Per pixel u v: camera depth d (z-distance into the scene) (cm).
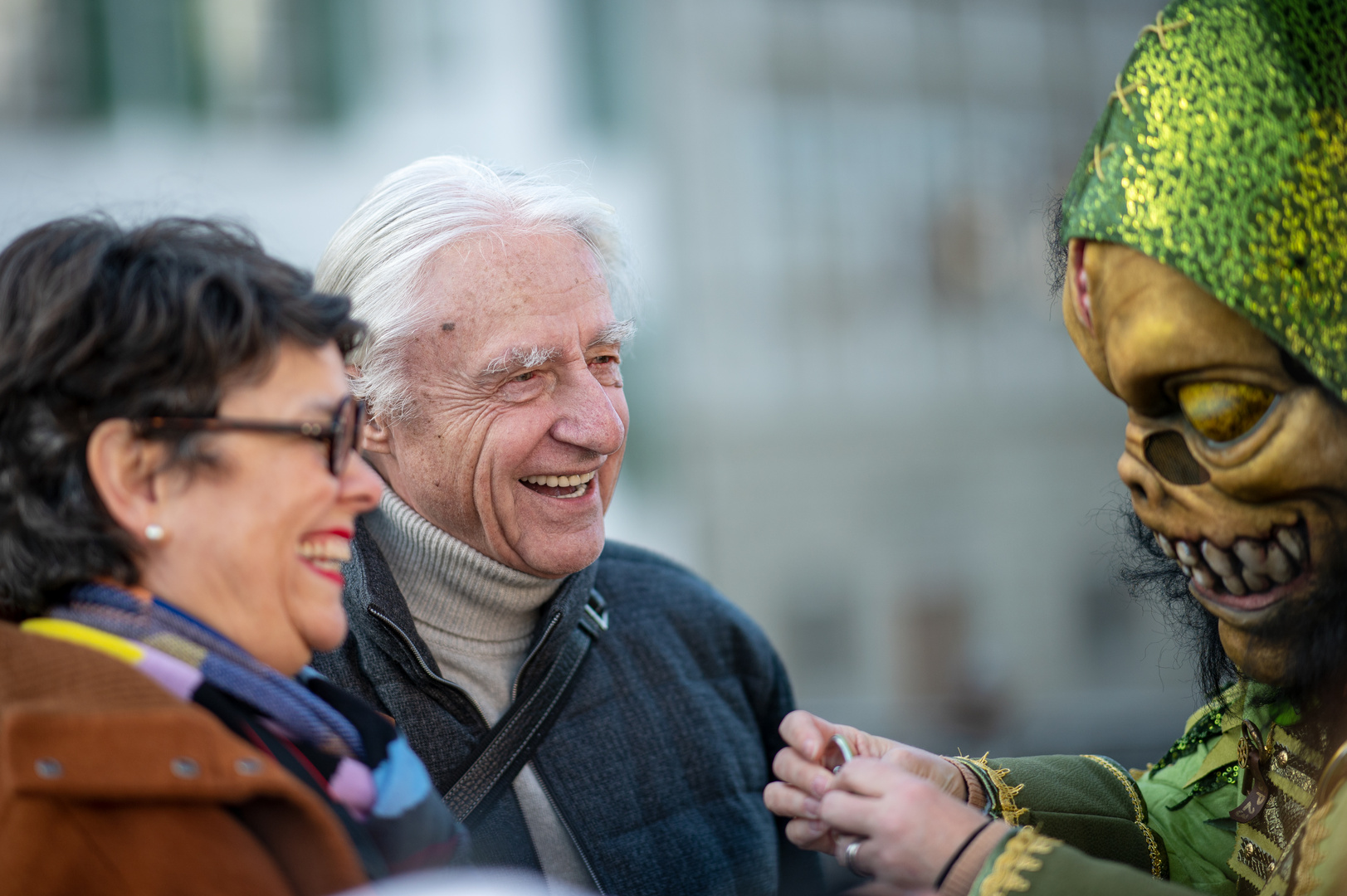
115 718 120
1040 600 1283
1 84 836
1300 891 139
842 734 180
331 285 206
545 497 202
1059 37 1309
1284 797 164
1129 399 152
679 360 1147
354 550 202
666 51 1142
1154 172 144
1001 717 1176
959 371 1270
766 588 1198
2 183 830
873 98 1238
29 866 115
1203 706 196
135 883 118
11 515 132
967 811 155
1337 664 149
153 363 132
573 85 957
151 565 137
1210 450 146
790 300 1207
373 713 154
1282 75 140
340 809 138
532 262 199
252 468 137
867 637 1234
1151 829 192
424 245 197
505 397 197
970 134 1277
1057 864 145
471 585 202
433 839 146
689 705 222
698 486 1167
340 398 145
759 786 228
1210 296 141
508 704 205
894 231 1249
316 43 885
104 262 134
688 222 1158
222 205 862
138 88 856
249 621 139
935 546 1257
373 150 894
